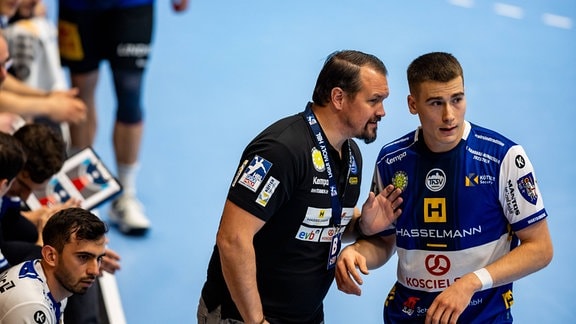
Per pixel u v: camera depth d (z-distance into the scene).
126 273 14.42
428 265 8.87
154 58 23.88
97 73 16.75
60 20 16.45
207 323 9.07
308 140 8.42
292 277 8.76
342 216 8.88
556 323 13.04
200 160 18.47
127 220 15.63
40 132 10.62
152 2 16.34
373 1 28.95
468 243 8.69
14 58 15.83
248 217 8.23
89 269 8.37
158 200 16.86
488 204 8.63
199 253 15.13
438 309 8.27
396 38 25.14
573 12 28.12
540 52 24.55
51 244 8.34
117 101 15.87
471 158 8.60
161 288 14.01
